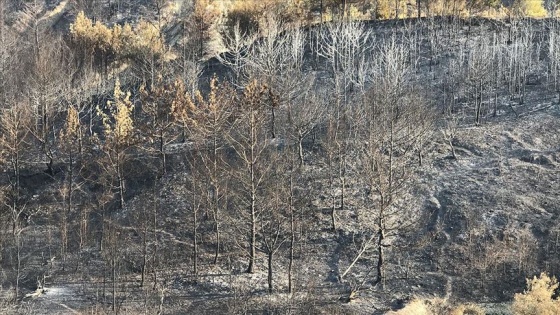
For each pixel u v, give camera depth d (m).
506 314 37.75
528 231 44.94
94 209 52.53
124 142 52.28
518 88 65.62
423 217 47.56
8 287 43.09
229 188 48.34
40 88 58.88
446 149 55.53
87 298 41.62
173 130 61.09
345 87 61.00
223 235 47.66
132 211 51.34
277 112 59.06
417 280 42.12
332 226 47.34
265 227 46.44
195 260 43.56
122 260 45.38
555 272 41.34
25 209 52.78
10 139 54.19
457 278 42.06
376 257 44.66
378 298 40.62
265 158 49.44
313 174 52.88
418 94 58.69
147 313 39.00
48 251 47.72
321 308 39.38
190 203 49.53
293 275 43.12
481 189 49.69
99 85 69.62
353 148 54.12
